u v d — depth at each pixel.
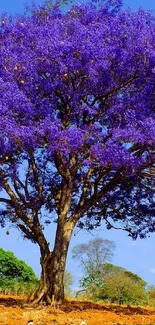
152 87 14.92
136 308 17.33
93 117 16.08
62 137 13.52
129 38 15.02
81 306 15.63
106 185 16.30
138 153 14.76
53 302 15.55
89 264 31.25
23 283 26.23
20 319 11.55
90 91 15.38
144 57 14.83
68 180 16.20
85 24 16.27
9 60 14.52
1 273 26.47
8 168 15.49
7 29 15.71
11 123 13.37
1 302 16.19
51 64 14.46
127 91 16.08
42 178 17.98
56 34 14.74
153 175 15.99
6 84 13.84
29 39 15.06
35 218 16.77
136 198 19.19
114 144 13.60
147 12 15.56
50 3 16.80
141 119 14.21
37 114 14.37
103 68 14.63
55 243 16.38
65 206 16.56
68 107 15.62
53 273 16.08
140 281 30.98
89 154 14.52
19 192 16.98
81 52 14.28
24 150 14.30
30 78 14.52
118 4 16.73
